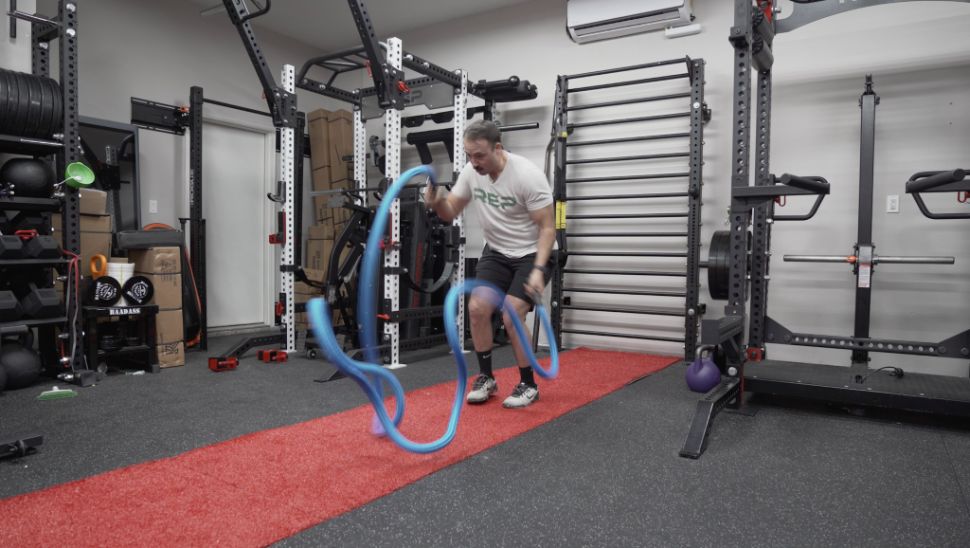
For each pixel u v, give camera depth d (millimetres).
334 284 4105
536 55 5148
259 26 5707
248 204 5707
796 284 4086
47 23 3520
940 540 1529
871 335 3891
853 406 2844
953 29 3676
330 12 5398
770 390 2861
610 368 3930
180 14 5102
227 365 3779
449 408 2787
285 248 4363
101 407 2826
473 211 5453
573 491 1828
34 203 3375
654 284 4645
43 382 3408
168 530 1510
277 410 2773
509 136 5270
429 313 4352
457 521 1604
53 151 3531
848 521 1639
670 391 3266
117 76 4688
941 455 2236
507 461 2086
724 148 4363
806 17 3219
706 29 4426
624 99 4754
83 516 1589
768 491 1854
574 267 4961
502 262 2734
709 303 4473
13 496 1734
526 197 2514
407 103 4555
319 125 5934
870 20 3887
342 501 1709
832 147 3996
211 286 5406
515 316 2611
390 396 3053
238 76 5555
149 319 3727
